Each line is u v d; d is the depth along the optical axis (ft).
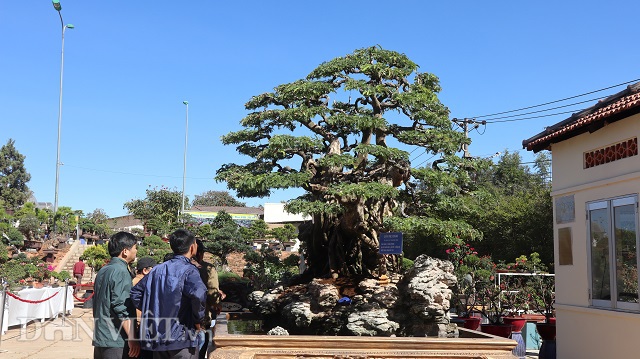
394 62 34.91
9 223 107.34
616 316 28.81
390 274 36.78
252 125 36.70
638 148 27.84
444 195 35.32
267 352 23.49
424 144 34.42
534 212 88.12
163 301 17.51
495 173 134.00
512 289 49.47
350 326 30.71
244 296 43.01
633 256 27.91
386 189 30.25
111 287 18.88
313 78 35.37
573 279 33.22
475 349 24.38
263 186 31.04
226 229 95.96
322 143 35.55
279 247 125.70
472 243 93.45
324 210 30.86
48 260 96.37
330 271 36.42
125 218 200.03
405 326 31.45
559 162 35.22
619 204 29.12
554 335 37.32
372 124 31.58
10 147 175.22
